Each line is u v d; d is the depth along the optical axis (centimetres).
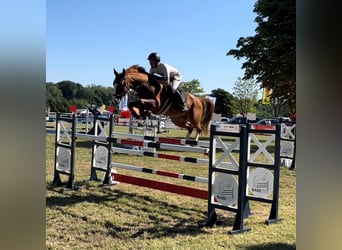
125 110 1372
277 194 396
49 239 327
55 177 588
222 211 453
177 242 329
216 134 394
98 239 333
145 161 893
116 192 541
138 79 571
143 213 429
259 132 392
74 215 411
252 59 1638
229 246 319
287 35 1415
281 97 1600
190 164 848
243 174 367
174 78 641
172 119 845
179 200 501
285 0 1428
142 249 309
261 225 387
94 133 638
